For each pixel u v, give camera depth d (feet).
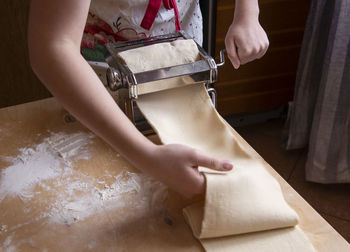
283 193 2.07
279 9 5.04
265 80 5.68
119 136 1.78
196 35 3.11
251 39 2.36
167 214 1.99
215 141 2.20
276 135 5.91
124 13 2.64
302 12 5.15
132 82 2.14
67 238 1.87
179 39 2.58
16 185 2.16
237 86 5.61
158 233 1.89
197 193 1.92
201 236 1.79
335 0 3.95
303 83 4.82
